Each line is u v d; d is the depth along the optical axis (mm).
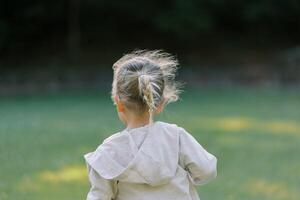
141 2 26438
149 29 27469
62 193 6516
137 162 2924
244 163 8523
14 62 25250
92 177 2980
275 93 20797
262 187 6961
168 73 3035
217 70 24391
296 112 15398
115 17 27438
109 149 2988
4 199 6031
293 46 27500
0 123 12867
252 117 14320
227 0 26922
